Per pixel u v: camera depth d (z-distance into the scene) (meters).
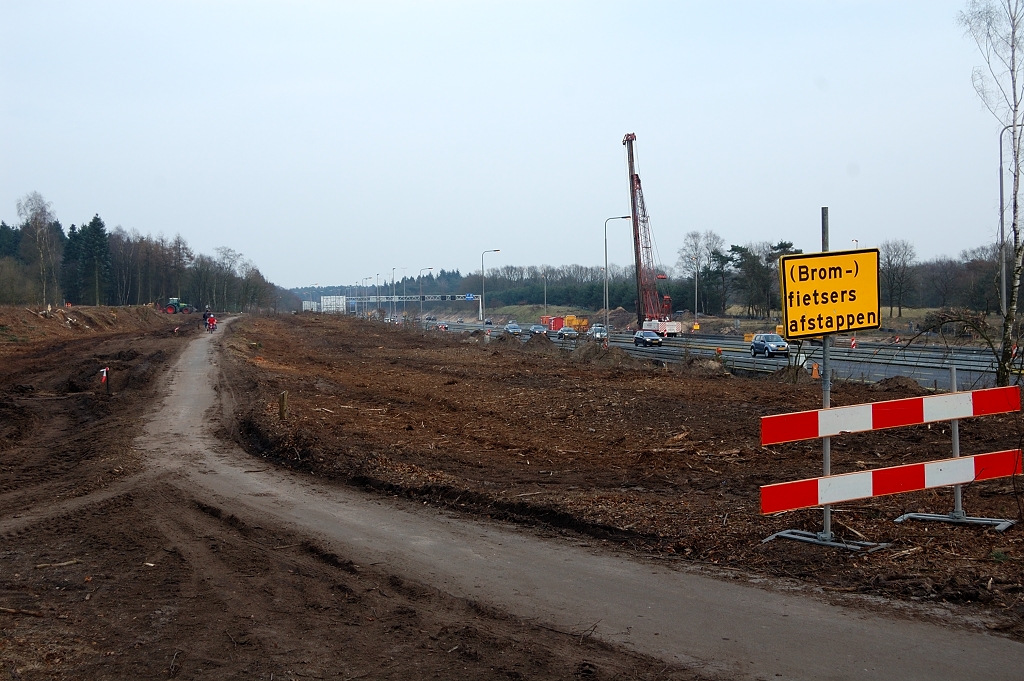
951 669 4.87
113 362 31.02
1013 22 16.69
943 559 6.59
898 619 5.65
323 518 9.37
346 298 152.62
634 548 7.69
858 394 18.92
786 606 6.00
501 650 5.37
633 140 71.06
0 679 5.02
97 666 5.23
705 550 7.36
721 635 5.52
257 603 6.42
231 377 26.52
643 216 75.75
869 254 7.40
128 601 6.50
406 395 22.16
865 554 6.84
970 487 8.96
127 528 8.95
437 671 5.06
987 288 38.38
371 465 11.88
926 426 13.14
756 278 70.75
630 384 23.08
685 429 14.72
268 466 12.98
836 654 5.14
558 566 7.23
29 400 21.84
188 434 16.03
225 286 138.25
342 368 32.00
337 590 6.72
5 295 66.69
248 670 5.12
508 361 35.47
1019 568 6.29
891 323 59.34
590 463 11.97
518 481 10.70
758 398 18.64
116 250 124.44
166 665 5.23
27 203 78.44
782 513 8.15
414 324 77.31
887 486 7.20
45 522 9.32
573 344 53.81
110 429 16.42
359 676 5.00
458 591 6.62
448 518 9.27
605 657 5.21
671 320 74.25
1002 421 13.17
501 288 169.38
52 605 6.43
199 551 7.98
